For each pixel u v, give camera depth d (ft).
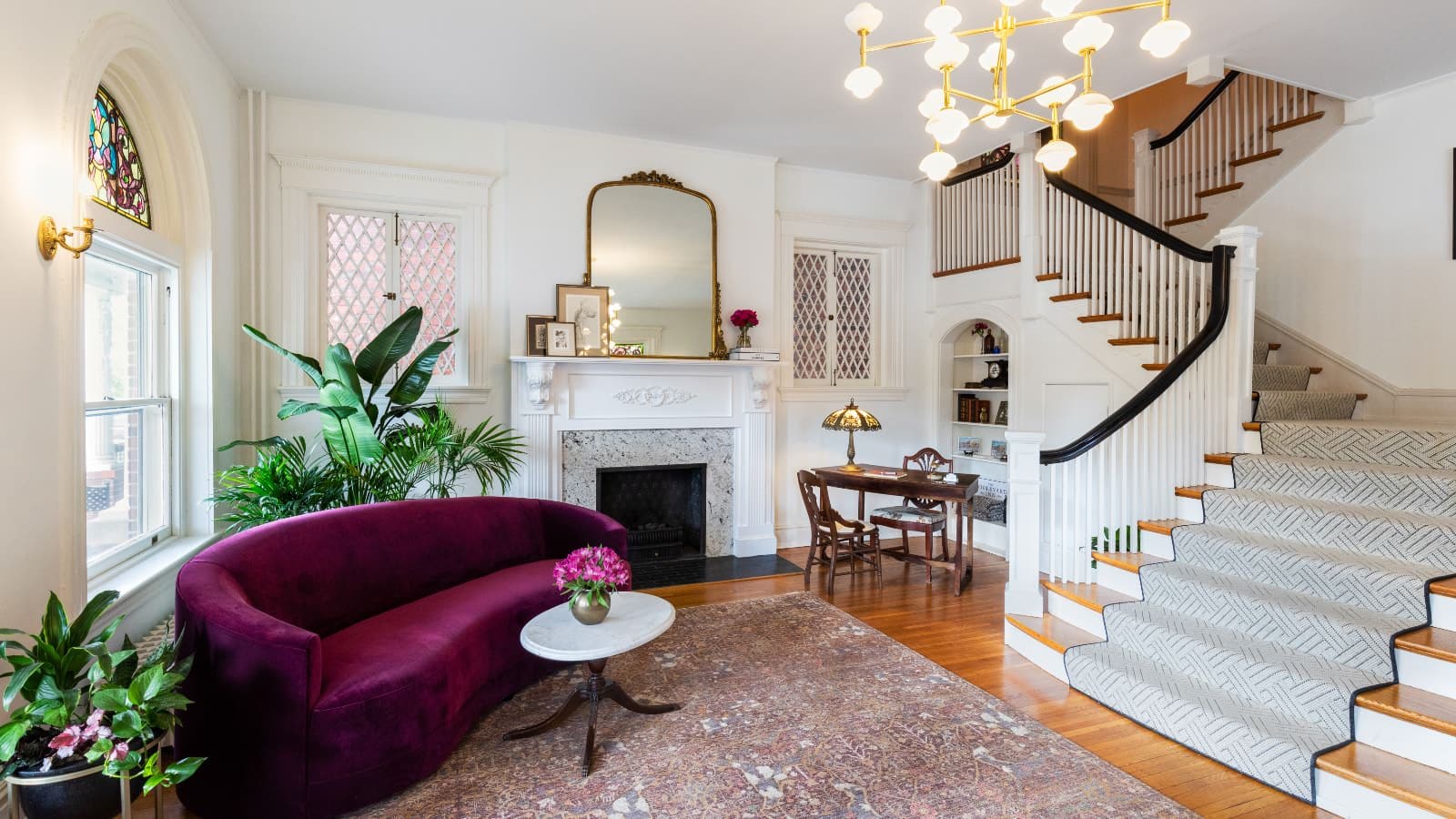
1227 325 13.11
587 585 8.79
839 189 20.34
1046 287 17.06
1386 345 14.25
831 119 16.03
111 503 9.73
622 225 17.12
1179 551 11.39
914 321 21.36
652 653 11.74
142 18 9.59
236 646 6.93
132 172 10.61
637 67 13.30
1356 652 8.38
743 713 9.59
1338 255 15.06
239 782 6.98
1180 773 8.20
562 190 16.60
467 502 12.16
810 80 13.88
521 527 12.75
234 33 11.89
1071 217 16.52
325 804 7.04
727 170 18.28
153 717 5.93
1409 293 13.88
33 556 7.15
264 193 14.34
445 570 11.32
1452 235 13.28
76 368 7.91
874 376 21.38
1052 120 8.25
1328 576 9.32
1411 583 8.48
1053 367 16.99
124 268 10.20
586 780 7.93
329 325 15.29
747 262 18.54
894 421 21.15
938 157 8.36
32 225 7.13
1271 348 16.11
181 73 10.93
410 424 14.24
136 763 5.66
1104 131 26.03
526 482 16.12
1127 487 12.32
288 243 14.62
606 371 16.97
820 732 9.06
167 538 11.37
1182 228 18.31
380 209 15.53
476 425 16.03
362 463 12.75
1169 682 9.34
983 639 12.61
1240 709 8.57
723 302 18.31
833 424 17.93
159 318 11.21
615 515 18.35
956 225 20.33
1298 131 15.84
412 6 11.07
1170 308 14.07
